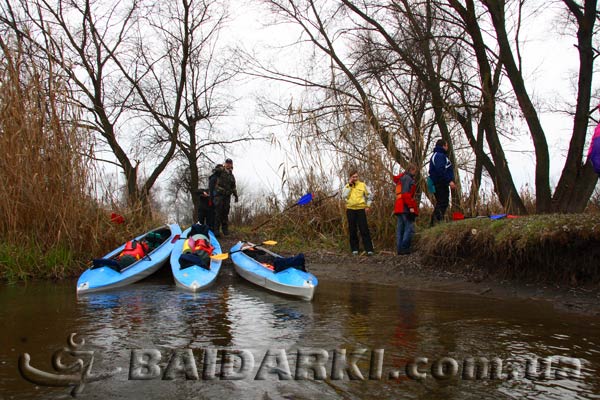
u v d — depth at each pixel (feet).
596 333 14.32
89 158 28.89
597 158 19.47
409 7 39.50
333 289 22.79
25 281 24.66
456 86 39.04
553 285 21.24
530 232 22.08
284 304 18.94
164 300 19.77
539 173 36.37
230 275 27.35
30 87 27.22
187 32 59.88
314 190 38.96
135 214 35.50
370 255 31.99
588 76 34.19
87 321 15.83
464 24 37.09
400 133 35.99
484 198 36.50
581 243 20.63
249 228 47.01
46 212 26.91
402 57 38.88
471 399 9.57
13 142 26.43
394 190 34.91
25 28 28.99
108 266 23.98
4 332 14.42
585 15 34.12
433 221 31.94
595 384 10.36
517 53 40.22
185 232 33.32
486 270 24.59
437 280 24.71
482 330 14.66
